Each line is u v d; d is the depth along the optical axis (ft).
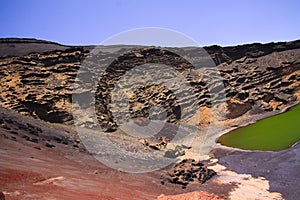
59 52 161.89
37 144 70.85
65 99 138.31
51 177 44.11
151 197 50.03
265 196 68.90
